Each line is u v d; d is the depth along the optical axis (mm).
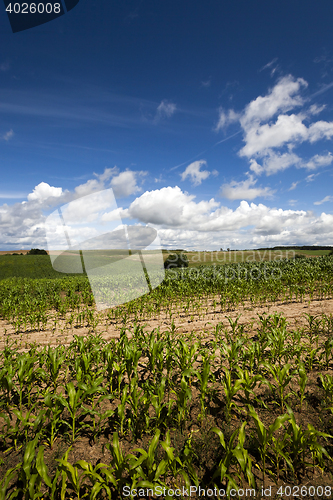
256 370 4117
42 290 14812
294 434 2246
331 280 12914
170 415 2932
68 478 2092
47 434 2875
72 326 7684
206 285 13375
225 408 3250
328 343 4059
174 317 8289
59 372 4262
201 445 2578
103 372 3926
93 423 2895
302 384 3111
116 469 1985
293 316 7520
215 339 5668
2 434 2754
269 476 2273
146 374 4238
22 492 2119
